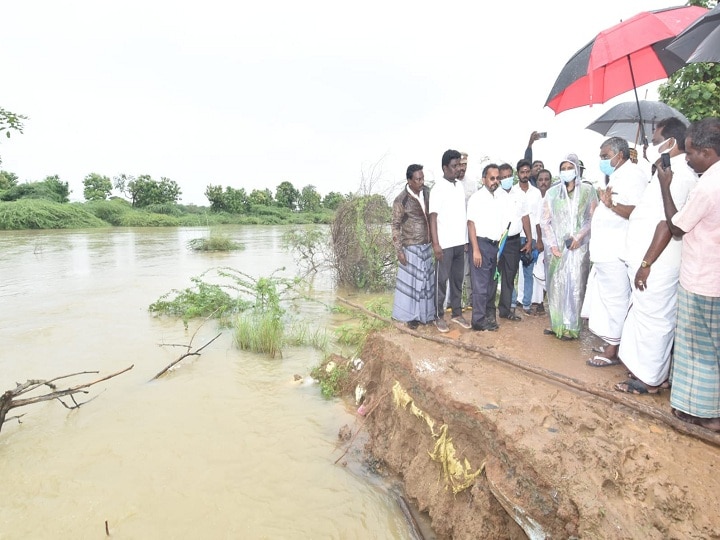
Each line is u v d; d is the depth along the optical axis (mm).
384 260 11523
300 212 51344
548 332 5293
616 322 4137
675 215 3027
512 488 2803
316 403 5293
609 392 3420
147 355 6754
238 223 43750
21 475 3947
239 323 7434
